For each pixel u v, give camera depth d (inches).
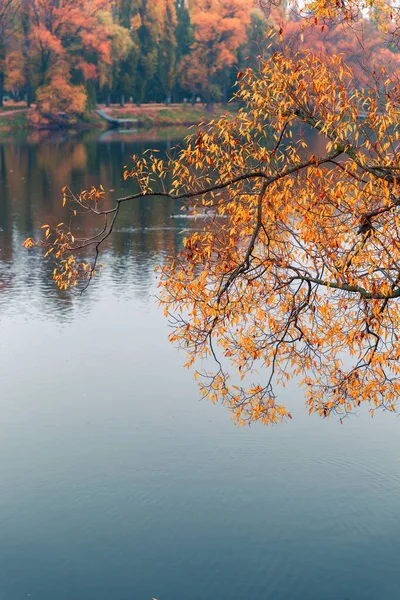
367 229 302.5
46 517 485.4
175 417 617.3
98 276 1074.1
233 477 527.8
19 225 1465.3
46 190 1886.1
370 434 585.0
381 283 307.3
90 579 431.8
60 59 3518.7
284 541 462.6
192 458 552.4
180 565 443.5
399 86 295.4
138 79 4020.7
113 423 605.6
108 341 796.0
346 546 457.7
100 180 2038.6
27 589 423.2
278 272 331.0
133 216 1573.6
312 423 603.8
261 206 311.3
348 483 519.5
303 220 313.9
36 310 914.1
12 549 454.9
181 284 323.9
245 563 445.1
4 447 568.1
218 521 481.7
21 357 749.3
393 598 415.2
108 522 480.4
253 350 344.5
